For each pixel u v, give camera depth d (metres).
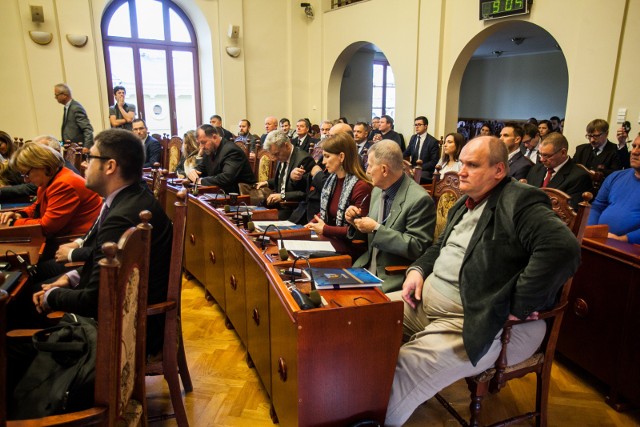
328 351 1.29
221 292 2.60
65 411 1.09
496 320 1.39
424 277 1.80
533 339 1.55
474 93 12.49
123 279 1.04
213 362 2.25
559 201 1.72
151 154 5.50
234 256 2.24
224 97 7.63
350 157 2.38
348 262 1.75
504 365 1.51
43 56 6.16
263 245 1.94
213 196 3.04
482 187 1.54
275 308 1.52
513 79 11.59
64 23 6.23
